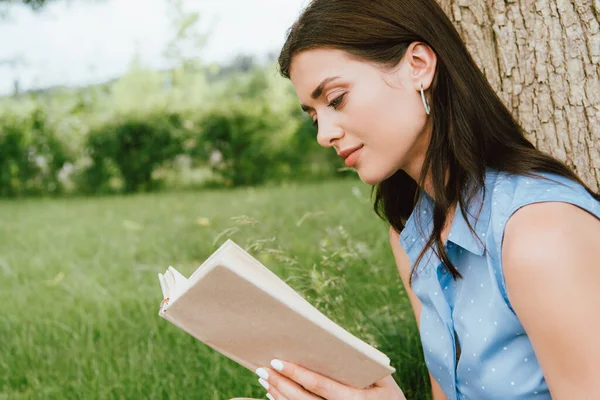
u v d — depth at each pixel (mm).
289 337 1363
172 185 11359
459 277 1500
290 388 1453
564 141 2002
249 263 1368
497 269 1371
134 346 3324
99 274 4934
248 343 1400
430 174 1546
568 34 1965
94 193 11219
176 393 2861
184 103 12086
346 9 1432
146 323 3623
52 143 11109
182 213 7629
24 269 5273
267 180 11219
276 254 2691
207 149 11211
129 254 5566
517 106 2059
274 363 1422
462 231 1466
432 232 1576
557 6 1971
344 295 2705
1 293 4586
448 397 1643
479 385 1494
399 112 1450
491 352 1451
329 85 1440
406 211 1803
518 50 2037
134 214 7910
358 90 1435
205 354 3125
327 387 1428
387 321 2756
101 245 5996
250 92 16469
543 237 1264
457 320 1512
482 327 1452
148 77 14234
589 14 1935
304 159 11242
